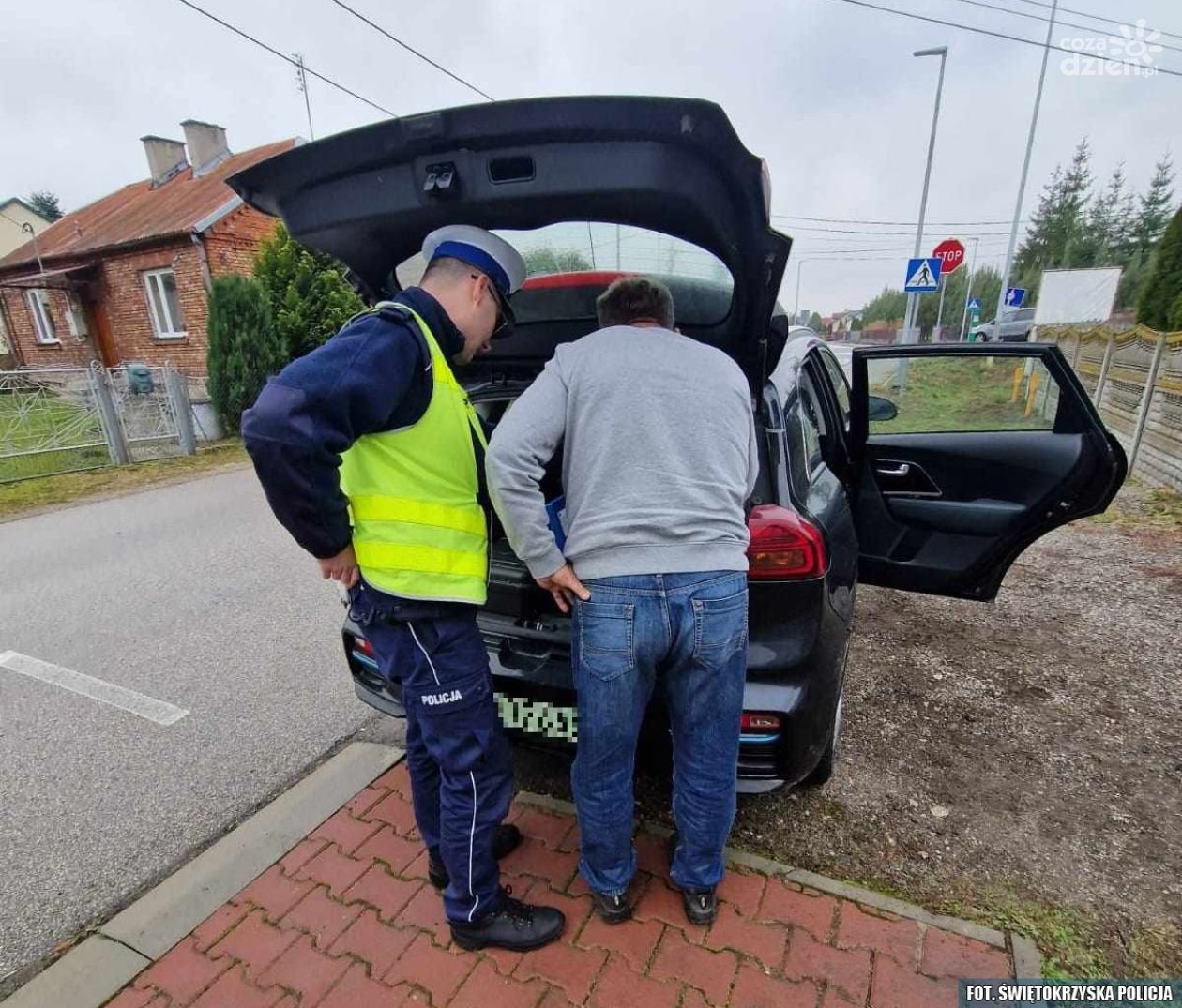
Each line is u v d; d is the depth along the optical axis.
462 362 1.60
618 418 1.43
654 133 1.35
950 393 2.88
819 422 2.62
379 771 2.38
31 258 15.86
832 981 1.57
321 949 1.70
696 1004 1.53
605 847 1.66
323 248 1.82
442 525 1.44
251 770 2.48
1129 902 1.79
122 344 15.23
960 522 2.89
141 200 16.86
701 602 1.46
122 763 2.54
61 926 1.83
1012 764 2.36
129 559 5.05
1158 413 6.44
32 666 3.36
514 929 1.67
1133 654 3.11
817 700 1.80
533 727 1.92
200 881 1.92
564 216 1.63
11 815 2.28
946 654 3.14
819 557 1.76
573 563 1.51
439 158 1.49
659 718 1.81
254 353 10.27
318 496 1.26
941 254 11.61
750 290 1.68
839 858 1.95
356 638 2.21
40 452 8.43
